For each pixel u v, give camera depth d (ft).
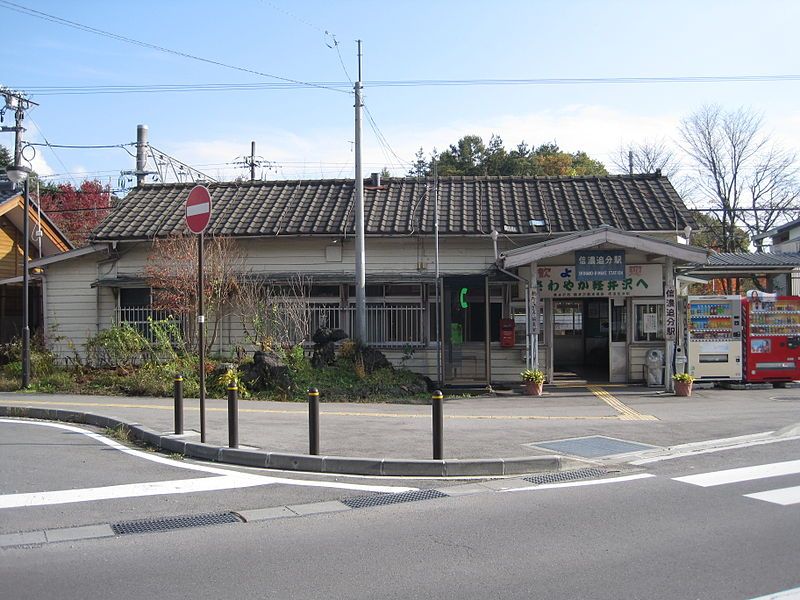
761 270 60.54
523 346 56.80
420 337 58.23
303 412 41.11
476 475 27.30
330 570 16.96
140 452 31.01
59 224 122.42
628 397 49.34
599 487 24.95
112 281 59.21
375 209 61.11
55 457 29.60
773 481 25.43
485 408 44.04
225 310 58.18
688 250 48.39
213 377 49.55
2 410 42.09
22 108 71.26
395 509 22.41
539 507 22.41
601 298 62.59
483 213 60.13
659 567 16.98
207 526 20.65
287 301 55.67
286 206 63.00
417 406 44.91
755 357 54.49
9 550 18.52
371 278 57.57
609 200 61.57
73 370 54.90
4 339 74.49
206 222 30.76
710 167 108.37
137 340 53.83
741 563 17.22
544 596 15.29
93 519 21.24
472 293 57.36
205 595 15.47
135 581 16.30
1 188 76.89
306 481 26.12
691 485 25.02
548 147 179.11
